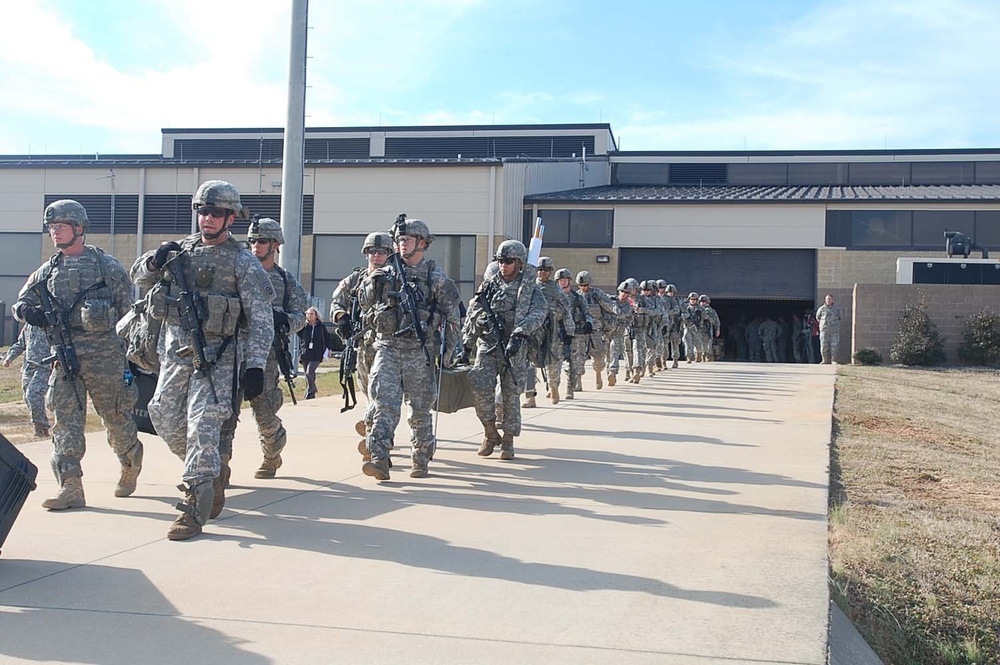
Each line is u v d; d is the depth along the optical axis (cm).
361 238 3503
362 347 829
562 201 3700
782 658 390
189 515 582
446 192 3478
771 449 992
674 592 479
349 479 795
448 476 814
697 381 2047
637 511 675
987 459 1062
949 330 2927
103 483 768
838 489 816
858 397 1753
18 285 3581
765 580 501
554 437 1077
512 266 892
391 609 451
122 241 3525
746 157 4494
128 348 680
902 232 3559
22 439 1058
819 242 3591
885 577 564
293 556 545
